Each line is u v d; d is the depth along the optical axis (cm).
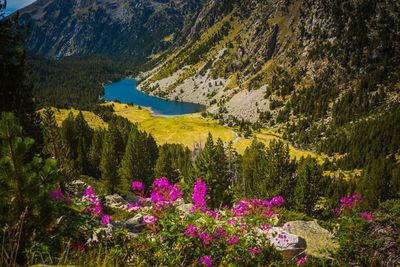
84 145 9100
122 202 3347
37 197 645
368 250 1005
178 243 839
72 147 8288
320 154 16588
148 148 9756
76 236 816
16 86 1791
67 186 3045
